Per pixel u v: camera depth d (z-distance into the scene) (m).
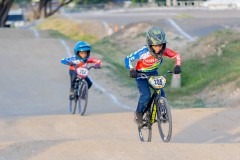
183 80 55.00
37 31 94.56
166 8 176.62
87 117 36.78
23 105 47.53
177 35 71.56
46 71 58.78
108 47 71.62
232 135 30.62
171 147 21.34
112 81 55.44
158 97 25.31
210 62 56.25
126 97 50.06
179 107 44.34
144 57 24.81
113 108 45.38
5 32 92.31
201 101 45.59
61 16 144.88
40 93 51.53
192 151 20.75
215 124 33.34
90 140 22.33
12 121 35.44
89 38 108.50
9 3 150.62
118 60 65.12
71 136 31.77
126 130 32.88
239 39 59.50
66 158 19.77
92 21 116.12
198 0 195.88
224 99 44.44
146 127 27.81
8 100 49.16
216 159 19.67
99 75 57.16
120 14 145.25
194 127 32.88
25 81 55.16
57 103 48.09
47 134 32.25
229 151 20.77
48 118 36.34
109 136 31.50
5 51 65.50
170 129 24.45
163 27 78.88
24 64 61.06
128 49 69.50
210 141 29.59
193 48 61.38
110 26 111.19
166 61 60.19
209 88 48.16
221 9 150.88
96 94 51.16
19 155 20.41
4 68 59.25
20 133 32.59
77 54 38.28
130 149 20.89
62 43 70.94
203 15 121.06
